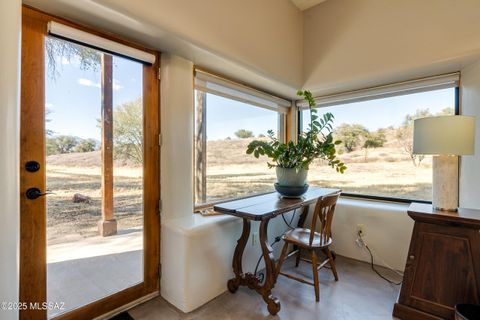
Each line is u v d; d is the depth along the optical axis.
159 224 1.91
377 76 2.34
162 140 1.89
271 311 1.69
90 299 1.57
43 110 1.37
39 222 1.37
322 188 2.87
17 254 1.06
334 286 2.06
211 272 1.86
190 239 1.71
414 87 2.38
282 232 2.70
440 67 2.08
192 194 2.02
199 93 2.27
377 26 2.32
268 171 3.03
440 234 1.59
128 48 1.64
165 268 1.85
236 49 2.03
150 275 1.86
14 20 1.04
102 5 1.29
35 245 1.35
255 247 2.30
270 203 2.03
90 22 1.45
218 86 2.34
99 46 1.51
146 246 1.84
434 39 2.02
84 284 1.54
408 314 1.63
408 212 1.68
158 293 1.90
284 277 2.25
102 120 1.62
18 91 1.06
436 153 1.57
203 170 2.33
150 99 1.85
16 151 1.06
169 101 1.87
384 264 2.39
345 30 2.53
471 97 2.01
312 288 2.04
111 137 1.67
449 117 1.55
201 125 2.30
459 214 1.57
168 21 1.55
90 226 1.58
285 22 2.59
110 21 1.44
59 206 1.44
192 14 1.69
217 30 1.87
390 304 1.81
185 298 1.70
